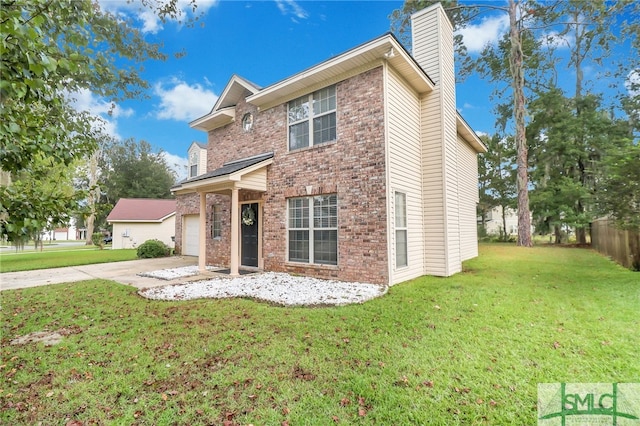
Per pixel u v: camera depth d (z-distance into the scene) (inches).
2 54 71.3
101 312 201.9
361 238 285.6
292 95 347.6
